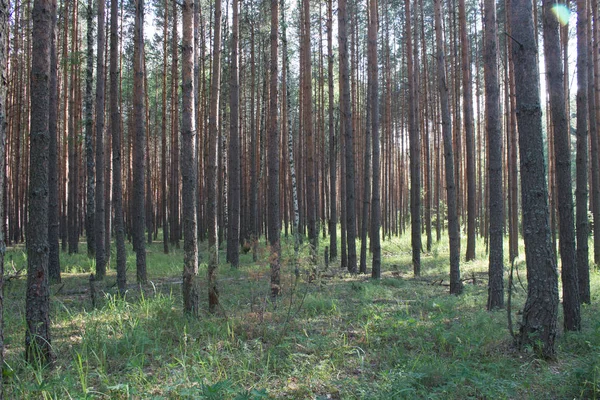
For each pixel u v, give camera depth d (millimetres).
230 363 5430
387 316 8125
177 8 20406
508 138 17734
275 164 10500
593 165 13852
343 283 12688
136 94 12523
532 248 6090
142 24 12289
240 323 7211
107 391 4551
